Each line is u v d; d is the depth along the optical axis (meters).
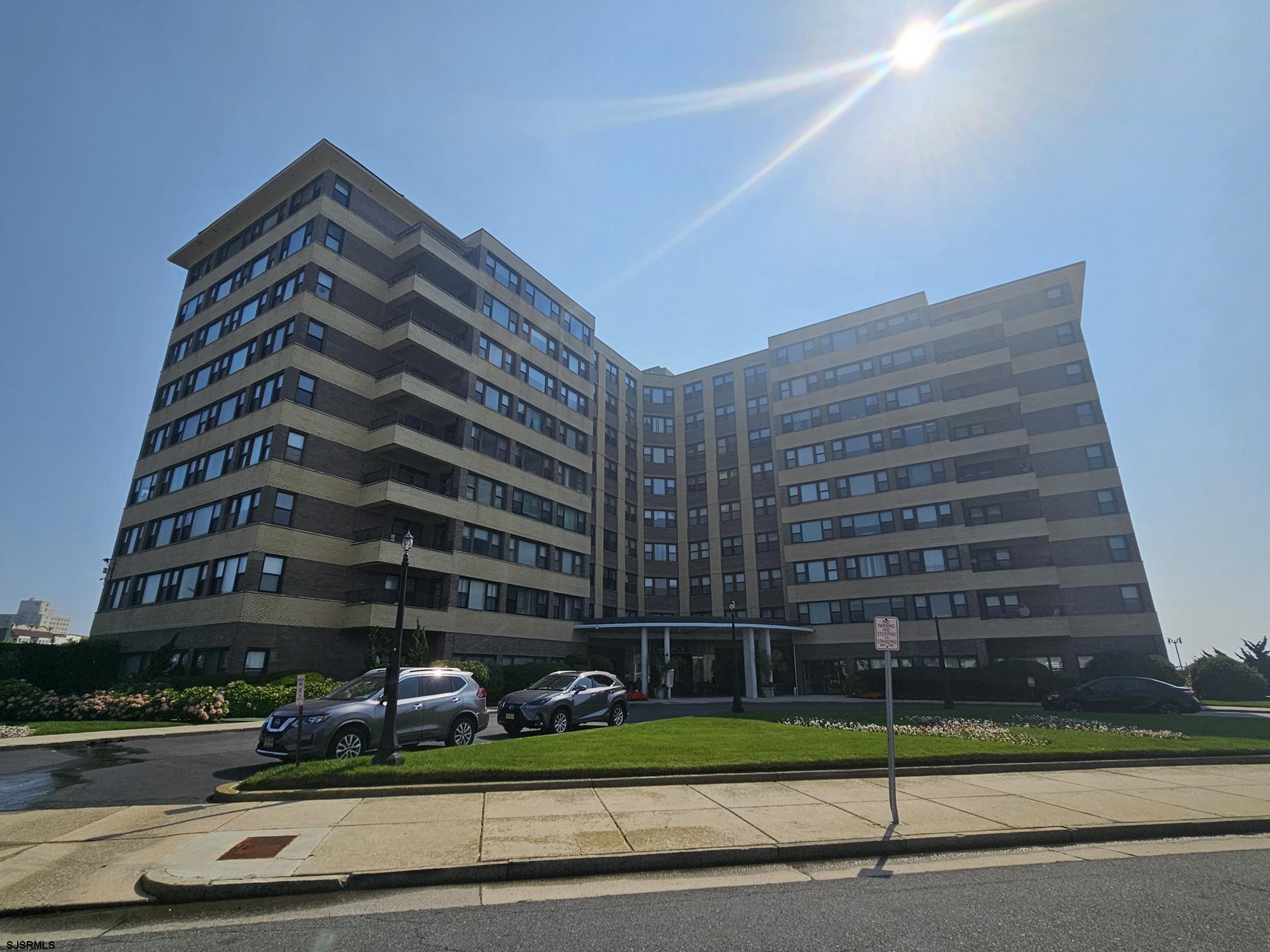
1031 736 15.74
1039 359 42.66
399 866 6.57
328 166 32.44
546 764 10.96
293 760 12.26
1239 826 8.61
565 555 41.56
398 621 11.62
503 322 39.31
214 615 26.66
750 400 54.47
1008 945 4.96
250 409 29.91
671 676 38.06
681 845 7.28
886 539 43.91
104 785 10.62
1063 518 39.78
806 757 12.00
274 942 5.05
